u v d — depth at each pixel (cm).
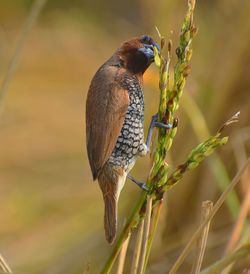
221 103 1096
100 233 1311
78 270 1289
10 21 3091
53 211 1747
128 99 668
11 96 2544
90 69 2916
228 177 1065
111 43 3117
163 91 567
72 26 3216
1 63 2412
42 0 835
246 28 1092
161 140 565
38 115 2423
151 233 577
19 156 2088
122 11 3272
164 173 563
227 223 1091
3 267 600
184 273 1120
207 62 1195
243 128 1074
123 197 1253
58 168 2008
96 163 664
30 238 1614
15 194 1842
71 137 2269
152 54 679
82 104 2577
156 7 1221
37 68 2864
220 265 524
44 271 1338
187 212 1145
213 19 1356
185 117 1110
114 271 1094
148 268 1142
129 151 679
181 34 565
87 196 1792
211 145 556
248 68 1082
